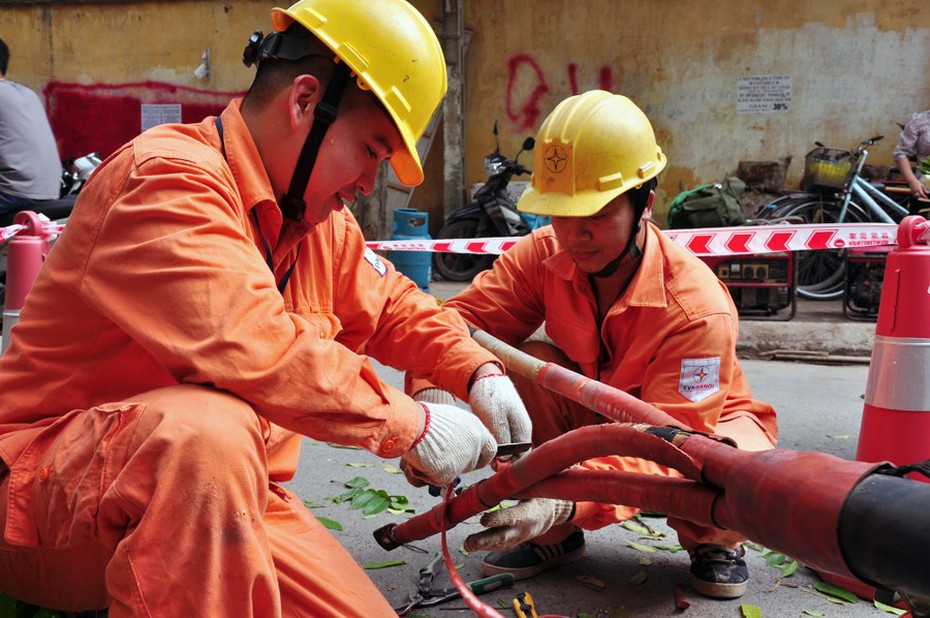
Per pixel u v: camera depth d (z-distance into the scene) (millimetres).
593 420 2613
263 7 10672
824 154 8219
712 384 2354
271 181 1728
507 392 1969
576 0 9961
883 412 2705
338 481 3256
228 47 10812
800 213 8273
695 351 2342
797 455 1152
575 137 2318
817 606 2352
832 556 1030
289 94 1666
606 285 2486
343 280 2033
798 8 9477
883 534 968
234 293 1483
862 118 9492
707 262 6699
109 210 1559
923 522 938
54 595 1736
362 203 10078
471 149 10414
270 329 1506
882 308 2748
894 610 2309
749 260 6637
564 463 1615
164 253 1483
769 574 2564
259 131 1704
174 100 11023
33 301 1667
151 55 10977
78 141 11266
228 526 1417
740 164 9781
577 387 1982
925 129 8102
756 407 2688
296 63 1668
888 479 1023
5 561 1721
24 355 1662
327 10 1677
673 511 1392
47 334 1644
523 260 2670
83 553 1657
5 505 1576
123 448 1435
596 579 2469
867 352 5875
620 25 9906
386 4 1700
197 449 1394
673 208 7062
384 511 2969
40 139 6227
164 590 1396
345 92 1665
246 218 1687
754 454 1222
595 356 2547
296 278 1897
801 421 4195
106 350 1632
